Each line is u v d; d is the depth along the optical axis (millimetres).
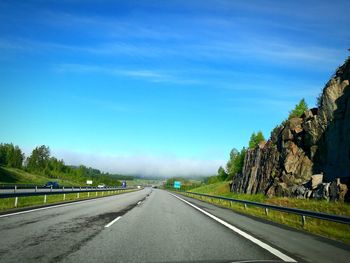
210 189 93750
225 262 7629
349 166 29859
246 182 64812
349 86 32969
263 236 11680
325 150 36812
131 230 12727
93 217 17062
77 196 40750
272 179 47906
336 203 25562
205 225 14719
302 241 10828
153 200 37906
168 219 17078
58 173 163750
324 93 37125
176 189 140000
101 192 61688
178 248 9281
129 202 32188
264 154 56750
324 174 33281
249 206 30422
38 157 160625
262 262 7652
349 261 7992
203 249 9180
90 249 8977
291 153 43000
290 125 45719
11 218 15641
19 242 9789
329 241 10992
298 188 35719
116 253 8523
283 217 19766
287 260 7910
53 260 7695
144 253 8562
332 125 33469
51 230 12211
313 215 15195
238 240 10727
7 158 135875
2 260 7648
